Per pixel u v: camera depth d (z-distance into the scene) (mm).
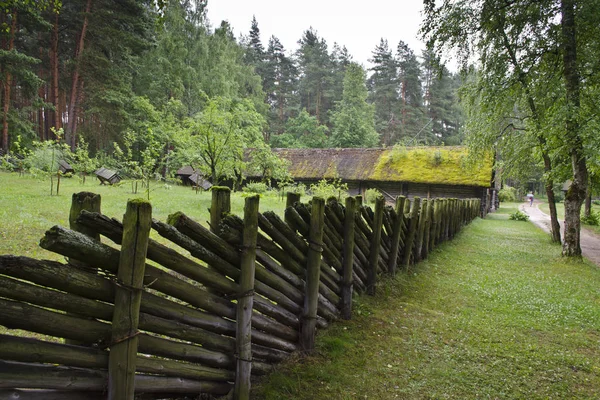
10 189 11789
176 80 29391
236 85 34719
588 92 9406
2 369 1440
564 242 9648
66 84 27266
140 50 26625
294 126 45750
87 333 1709
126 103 26984
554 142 9883
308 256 3424
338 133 43094
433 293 5812
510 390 3188
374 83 58344
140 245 1826
